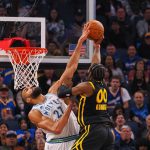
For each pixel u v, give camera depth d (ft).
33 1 50.37
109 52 56.34
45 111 34.30
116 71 54.60
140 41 59.36
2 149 45.27
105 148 33.53
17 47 38.86
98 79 33.47
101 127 33.27
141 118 50.72
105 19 59.41
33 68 38.58
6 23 42.27
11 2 44.06
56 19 50.34
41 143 45.19
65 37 46.37
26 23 42.73
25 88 35.86
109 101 51.13
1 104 49.62
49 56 43.37
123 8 60.70
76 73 50.37
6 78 51.19
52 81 51.21
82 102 33.37
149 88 54.65
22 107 50.01
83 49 42.65
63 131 34.65
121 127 47.32
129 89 54.24
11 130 46.96
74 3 49.01
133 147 46.96
